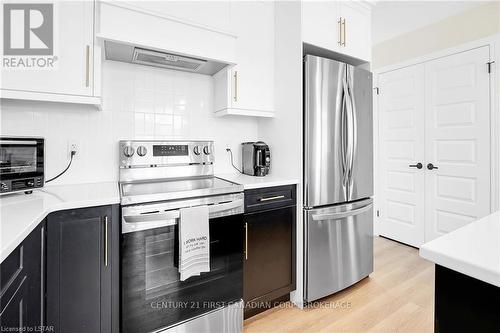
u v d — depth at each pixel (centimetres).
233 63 180
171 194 134
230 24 186
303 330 162
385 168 321
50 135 158
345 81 200
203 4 173
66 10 134
